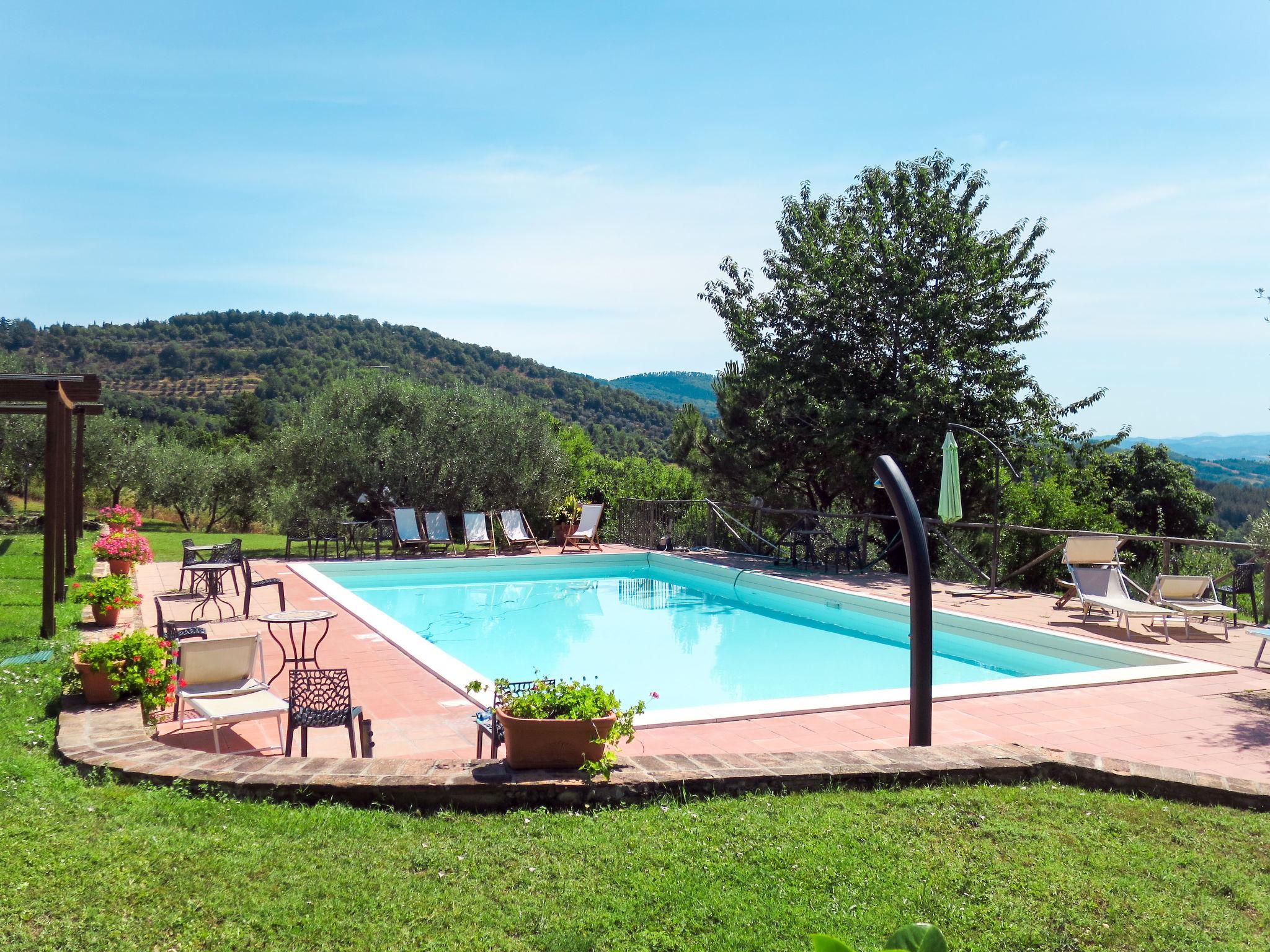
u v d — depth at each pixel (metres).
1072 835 3.53
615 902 2.89
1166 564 9.36
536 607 12.29
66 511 11.09
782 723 5.46
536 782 3.68
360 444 17.22
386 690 6.33
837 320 15.62
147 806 3.54
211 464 25.53
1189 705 5.94
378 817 3.52
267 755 4.83
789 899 2.94
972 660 9.08
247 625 8.72
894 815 3.66
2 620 7.95
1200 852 3.42
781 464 18.14
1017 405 15.38
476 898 2.91
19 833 3.26
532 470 18.19
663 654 9.49
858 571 13.35
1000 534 15.68
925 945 1.34
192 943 2.59
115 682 5.20
